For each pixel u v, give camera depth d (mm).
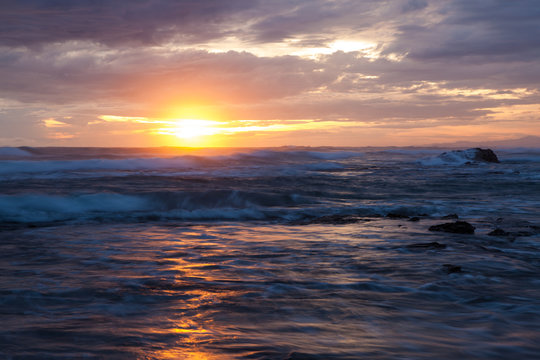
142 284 5480
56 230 10430
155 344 3363
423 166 41000
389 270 6355
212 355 3143
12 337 3473
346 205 15836
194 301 4715
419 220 12367
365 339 3541
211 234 10039
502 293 5094
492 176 28375
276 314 4242
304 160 48656
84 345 3322
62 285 5387
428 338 3576
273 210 14266
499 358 3182
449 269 6320
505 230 10359
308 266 6660
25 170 25391
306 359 3082
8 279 5691
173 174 25125
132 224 11617
